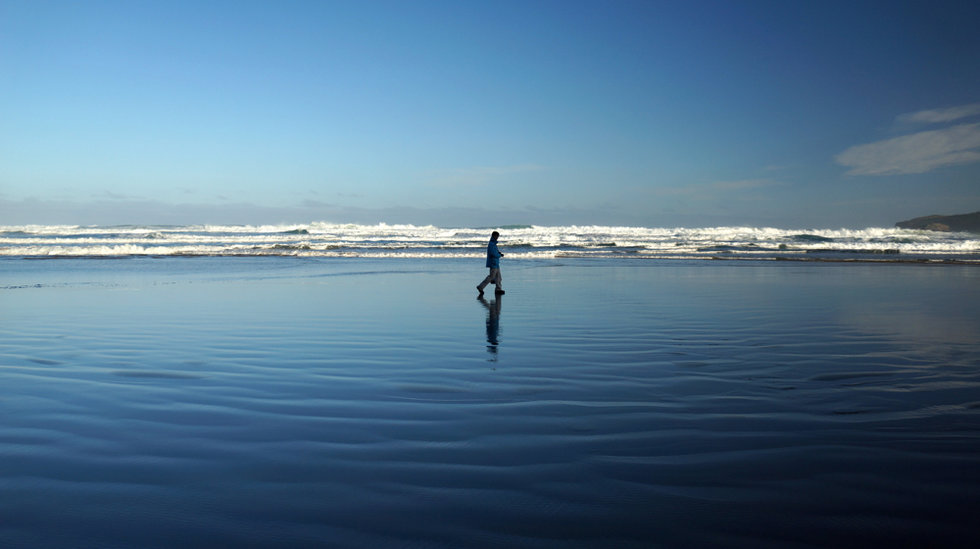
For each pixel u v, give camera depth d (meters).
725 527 2.74
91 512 2.89
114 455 3.65
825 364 6.39
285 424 4.29
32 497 3.05
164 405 4.80
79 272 21.55
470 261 28.86
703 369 6.15
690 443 3.86
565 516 2.85
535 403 4.85
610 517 2.84
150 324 9.39
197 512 2.89
